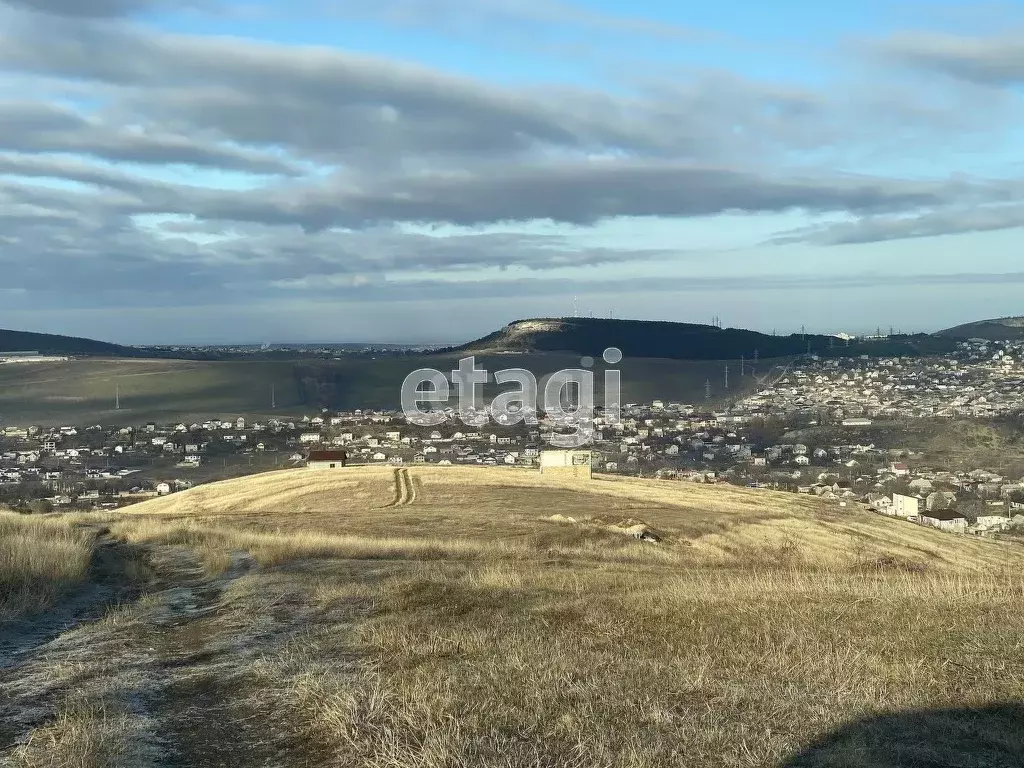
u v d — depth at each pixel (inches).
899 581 571.8
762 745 223.8
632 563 927.0
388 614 435.8
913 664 307.6
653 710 256.7
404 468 2972.4
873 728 238.7
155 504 2539.4
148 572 698.2
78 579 621.6
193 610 512.7
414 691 275.3
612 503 2143.2
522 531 1460.4
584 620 407.8
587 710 256.8
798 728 239.9
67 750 239.6
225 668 344.8
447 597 481.7
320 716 263.1
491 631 379.6
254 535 1047.6
